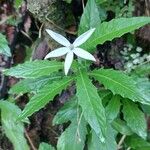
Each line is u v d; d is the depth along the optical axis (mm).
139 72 243
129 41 253
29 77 192
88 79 187
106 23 194
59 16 246
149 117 260
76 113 213
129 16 242
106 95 214
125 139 233
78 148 211
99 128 172
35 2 236
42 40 260
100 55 254
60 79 202
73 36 258
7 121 239
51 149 235
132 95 180
